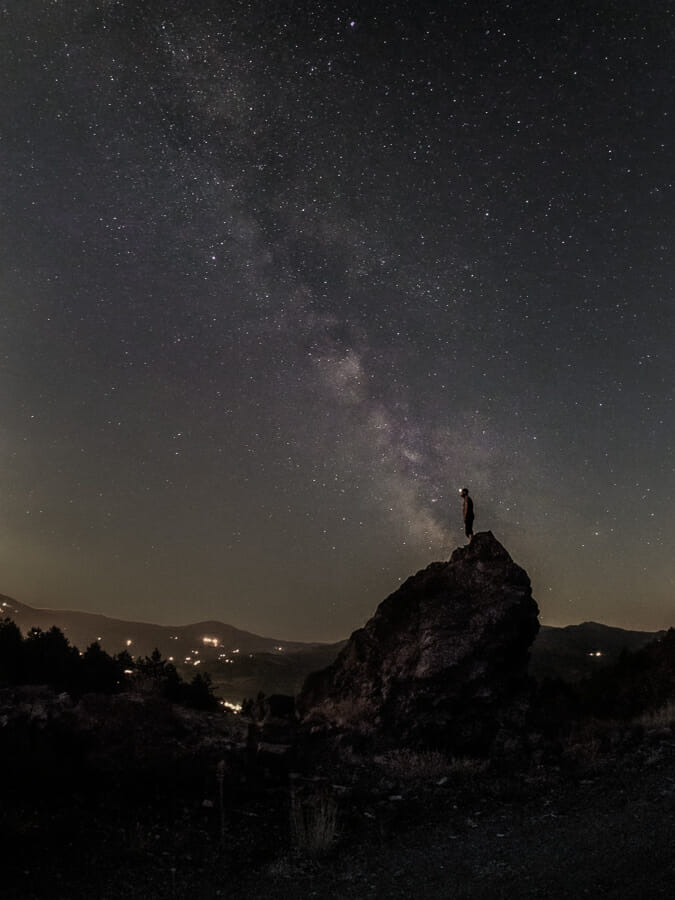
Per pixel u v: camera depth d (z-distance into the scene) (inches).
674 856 322.0
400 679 615.2
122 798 418.6
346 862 356.5
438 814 434.3
